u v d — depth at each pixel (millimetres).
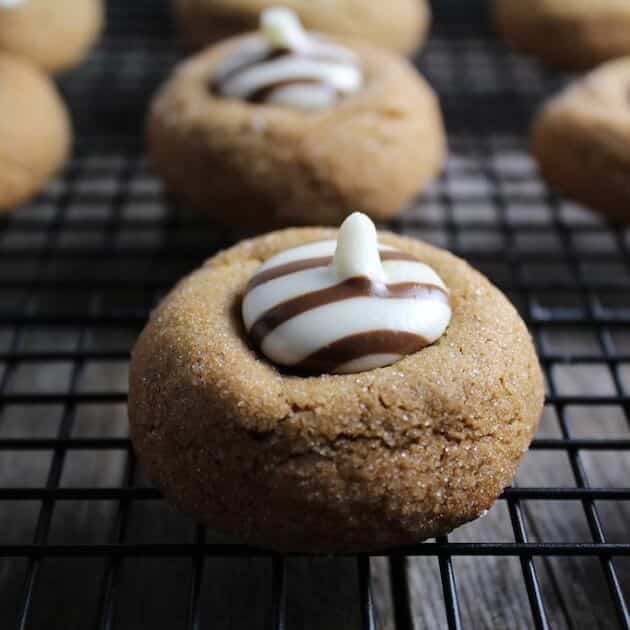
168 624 149
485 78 276
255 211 190
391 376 140
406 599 152
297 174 187
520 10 248
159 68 276
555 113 204
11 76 209
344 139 187
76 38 245
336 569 154
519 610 150
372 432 138
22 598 140
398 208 194
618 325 180
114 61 280
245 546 143
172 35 292
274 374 142
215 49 213
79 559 155
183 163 193
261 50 198
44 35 235
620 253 207
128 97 260
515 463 144
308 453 138
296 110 193
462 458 140
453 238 207
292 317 142
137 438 147
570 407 178
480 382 142
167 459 143
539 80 276
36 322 180
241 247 161
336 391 139
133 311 183
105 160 232
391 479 138
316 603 151
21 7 230
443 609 151
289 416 138
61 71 255
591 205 200
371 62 206
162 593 152
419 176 196
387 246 154
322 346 141
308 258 148
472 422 140
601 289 188
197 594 139
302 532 139
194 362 142
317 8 235
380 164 188
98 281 194
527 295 189
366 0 240
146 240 211
